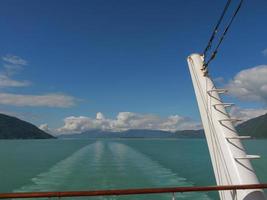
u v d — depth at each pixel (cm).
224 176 759
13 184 2053
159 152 4584
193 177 2294
